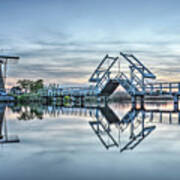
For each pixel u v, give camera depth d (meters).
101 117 11.31
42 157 3.46
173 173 2.73
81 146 4.28
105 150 3.94
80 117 11.23
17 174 2.70
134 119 10.27
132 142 4.71
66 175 2.67
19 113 13.84
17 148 4.09
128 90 21.89
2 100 36.75
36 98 38.81
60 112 14.98
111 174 2.70
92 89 27.00
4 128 6.93
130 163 3.15
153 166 3.02
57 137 5.29
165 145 4.39
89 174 2.70
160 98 42.47
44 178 2.57
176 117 11.27
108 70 25.14
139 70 21.08
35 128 6.93
